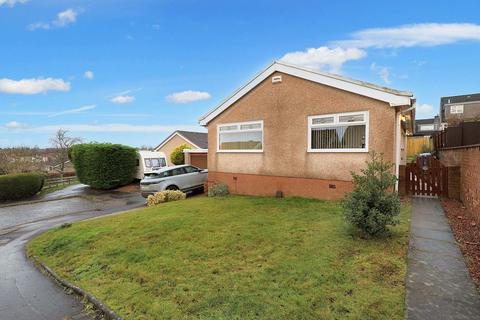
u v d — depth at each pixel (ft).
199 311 11.51
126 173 76.69
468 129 34.71
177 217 28.09
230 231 22.03
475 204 22.08
